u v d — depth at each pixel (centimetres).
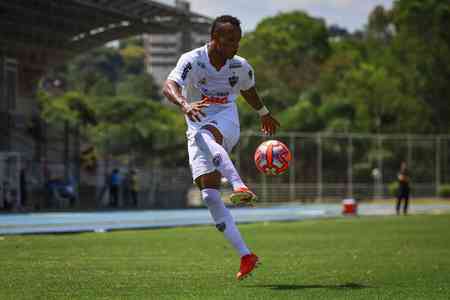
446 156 16300
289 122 18650
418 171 16212
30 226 7438
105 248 4691
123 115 18562
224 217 2773
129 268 3422
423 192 16212
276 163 2817
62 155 15038
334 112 19238
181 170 14912
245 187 2603
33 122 14600
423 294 2578
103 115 18488
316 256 4200
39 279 2964
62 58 15250
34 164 12850
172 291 2617
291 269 3438
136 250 4550
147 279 2983
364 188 15725
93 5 12025
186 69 2759
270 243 5331
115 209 12569
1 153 10838
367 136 15962
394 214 11119
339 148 15588
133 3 12688
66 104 16338
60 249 4572
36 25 12775
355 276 3142
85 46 14762
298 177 15350
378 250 4653
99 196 13950
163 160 17962
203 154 2759
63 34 13700
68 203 12600
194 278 3028
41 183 12675
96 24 13575
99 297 2467
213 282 2895
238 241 2742
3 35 12888
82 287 2720
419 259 3994
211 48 2780
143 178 14200
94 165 14412
